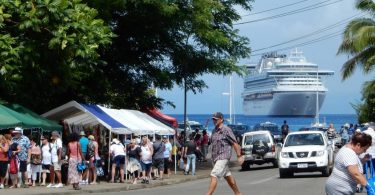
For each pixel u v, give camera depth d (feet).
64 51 88.53
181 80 132.77
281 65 398.83
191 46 126.52
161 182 93.56
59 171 82.33
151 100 132.67
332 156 97.96
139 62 127.44
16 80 87.45
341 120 641.81
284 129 157.17
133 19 118.32
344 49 150.61
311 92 395.34
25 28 85.97
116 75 126.93
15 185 78.95
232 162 145.18
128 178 96.84
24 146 80.28
